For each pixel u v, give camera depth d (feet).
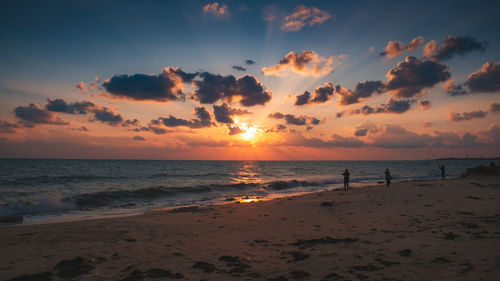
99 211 51.55
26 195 68.28
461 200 46.37
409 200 48.85
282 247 23.58
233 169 268.00
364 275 16.30
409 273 16.21
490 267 15.92
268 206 48.42
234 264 19.39
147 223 35.68
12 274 17.90
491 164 107.55
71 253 22.68
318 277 16.38
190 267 18.98
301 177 159.53
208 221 36.52
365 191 68.44
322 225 31.94
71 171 177.88
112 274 17.76
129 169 219.00
